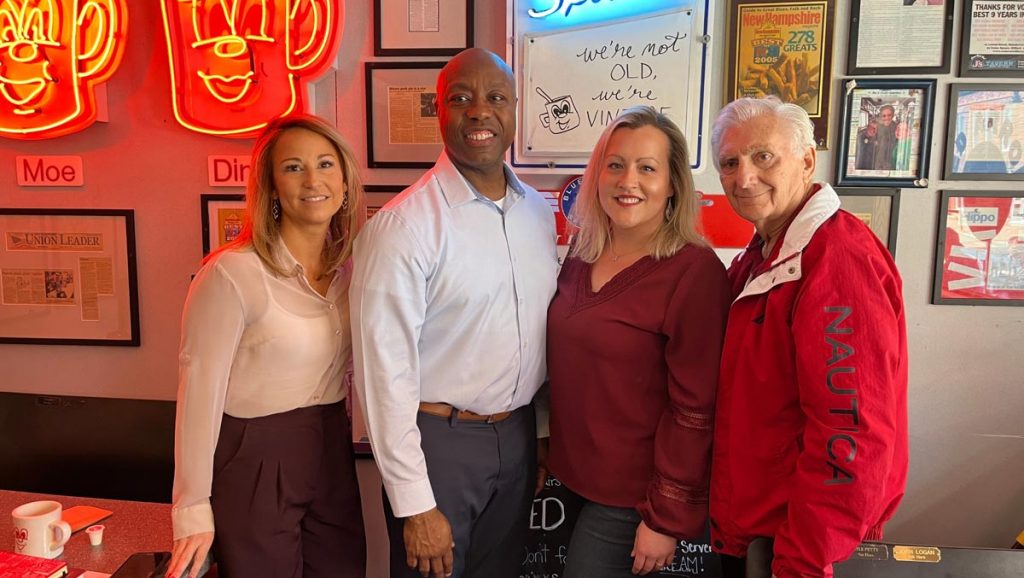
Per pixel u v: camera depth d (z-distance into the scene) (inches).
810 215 45.2
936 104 67.7
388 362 49.5
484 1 70.0
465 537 54.5
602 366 52.0
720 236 70.4
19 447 68.3
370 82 70.6
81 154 74.7
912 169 68.4
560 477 56.6
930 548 44.5
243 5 69.0
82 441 67.5
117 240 75.6
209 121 71.1
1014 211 68.4
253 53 69.5
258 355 50.3
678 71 67.6
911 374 71.7
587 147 69.4
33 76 71.3
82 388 78.7
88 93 71.5
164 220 75.0
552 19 68.4
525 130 69.8
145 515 59.9
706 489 49.9
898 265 70.1
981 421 71.6
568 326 53.6
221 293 49.2
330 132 51.9
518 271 54.3
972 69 66.6
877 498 40.1
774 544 43.7
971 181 68.4
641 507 50.9
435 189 53.2
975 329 70.5
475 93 52.1
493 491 56.1
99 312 76.9
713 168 69.7
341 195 52.4
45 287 77.1
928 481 72.7
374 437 49.9
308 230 52.5
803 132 46.6
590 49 68.2
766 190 46.5
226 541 50.4
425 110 70.7
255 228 50.6
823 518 40.5
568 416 54.6
